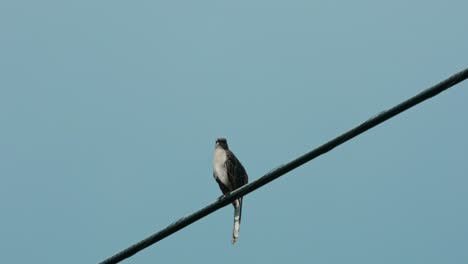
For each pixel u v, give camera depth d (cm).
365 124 1082
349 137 1098
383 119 1069
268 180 1178
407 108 1054
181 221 1228
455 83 1021
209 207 1213
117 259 1255
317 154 1127
